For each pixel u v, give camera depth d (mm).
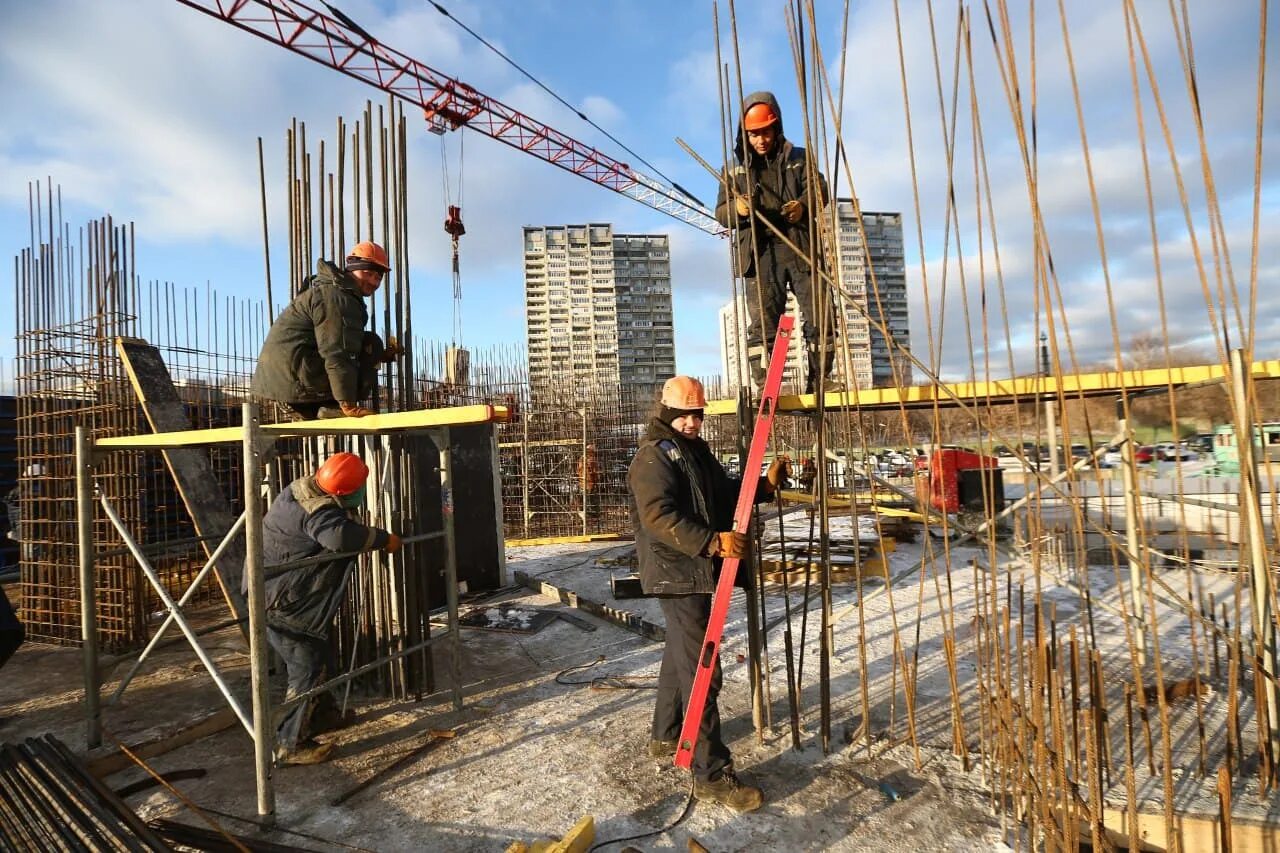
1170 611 5516
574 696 4262
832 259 3055
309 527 3355
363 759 3459
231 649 5465
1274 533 2678
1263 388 3184
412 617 4242
